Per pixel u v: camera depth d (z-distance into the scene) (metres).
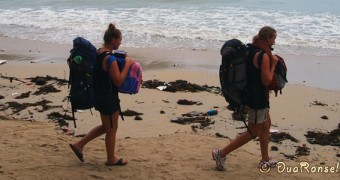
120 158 5.66
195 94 9.39
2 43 14.83
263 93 5.04
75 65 5.01
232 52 4.96
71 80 5.12
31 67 11.92
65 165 5.61
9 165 5.58
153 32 15.52
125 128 7.47
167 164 5.73
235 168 5.66
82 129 7.38
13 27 16.92
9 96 9.19
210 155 6.11
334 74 11.19
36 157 5.88
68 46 14.33
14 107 8.48
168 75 11.12
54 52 13.63
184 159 5.94
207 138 6.90
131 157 5.97
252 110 5.14
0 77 10.78
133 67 5.22
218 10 18.53
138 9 19.20
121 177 5.31
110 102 5.23
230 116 8.03
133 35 15.24
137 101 8.89
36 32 16.17
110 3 20.66
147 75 11.16
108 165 5.61
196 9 18.84
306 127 7.67
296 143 6.95
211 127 7.55
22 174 5.32
